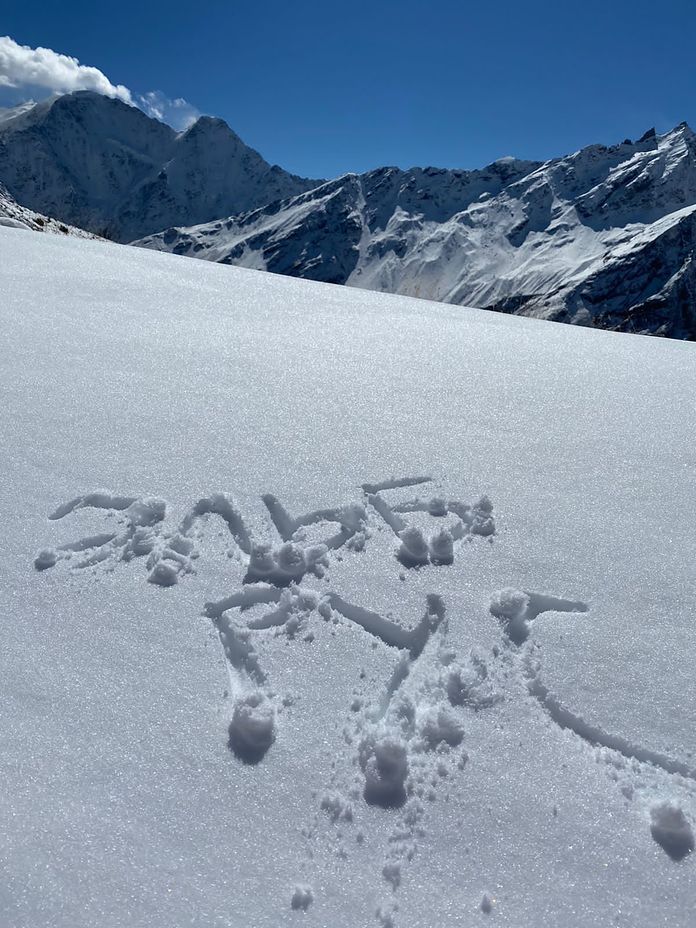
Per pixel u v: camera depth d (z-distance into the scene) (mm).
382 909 1593
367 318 7125
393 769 1936
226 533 2928
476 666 2314
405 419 4102
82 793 1805
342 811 1824
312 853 1715
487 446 3797
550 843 1764
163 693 2146
